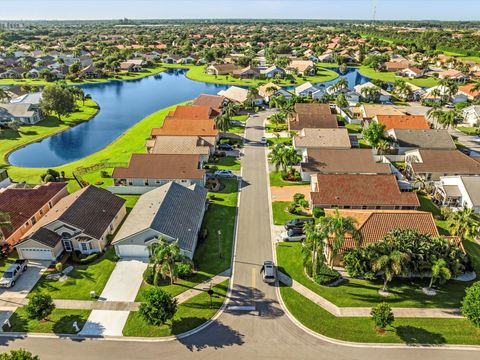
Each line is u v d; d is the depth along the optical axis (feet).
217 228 189.16
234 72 614.75
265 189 231.91
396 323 130.21
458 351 120.06
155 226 161.79
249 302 140.77
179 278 153.28
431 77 596.29
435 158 246.47
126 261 165.17
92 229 172.04
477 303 121.19
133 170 233.35
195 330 128.67
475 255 168.86
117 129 372.99
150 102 476.13
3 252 169.17
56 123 383.45
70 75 599.57
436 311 135.64
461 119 358.23
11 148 316.81
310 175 239.30
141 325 130.52
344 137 284.20
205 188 229.66
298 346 122.21
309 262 156.25
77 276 155.53
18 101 410.11
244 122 366.02
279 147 258.98
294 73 622.95
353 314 134.41
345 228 143.54
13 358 100.32
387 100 444.55
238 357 118.32
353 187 204.95
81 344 123.34
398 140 284.20
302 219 188.44
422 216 167.63
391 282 150.00
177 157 240.12
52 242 164.14
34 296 128.57
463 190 205.05
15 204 197.26
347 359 117.50
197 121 313.12
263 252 170.50
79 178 250.37
